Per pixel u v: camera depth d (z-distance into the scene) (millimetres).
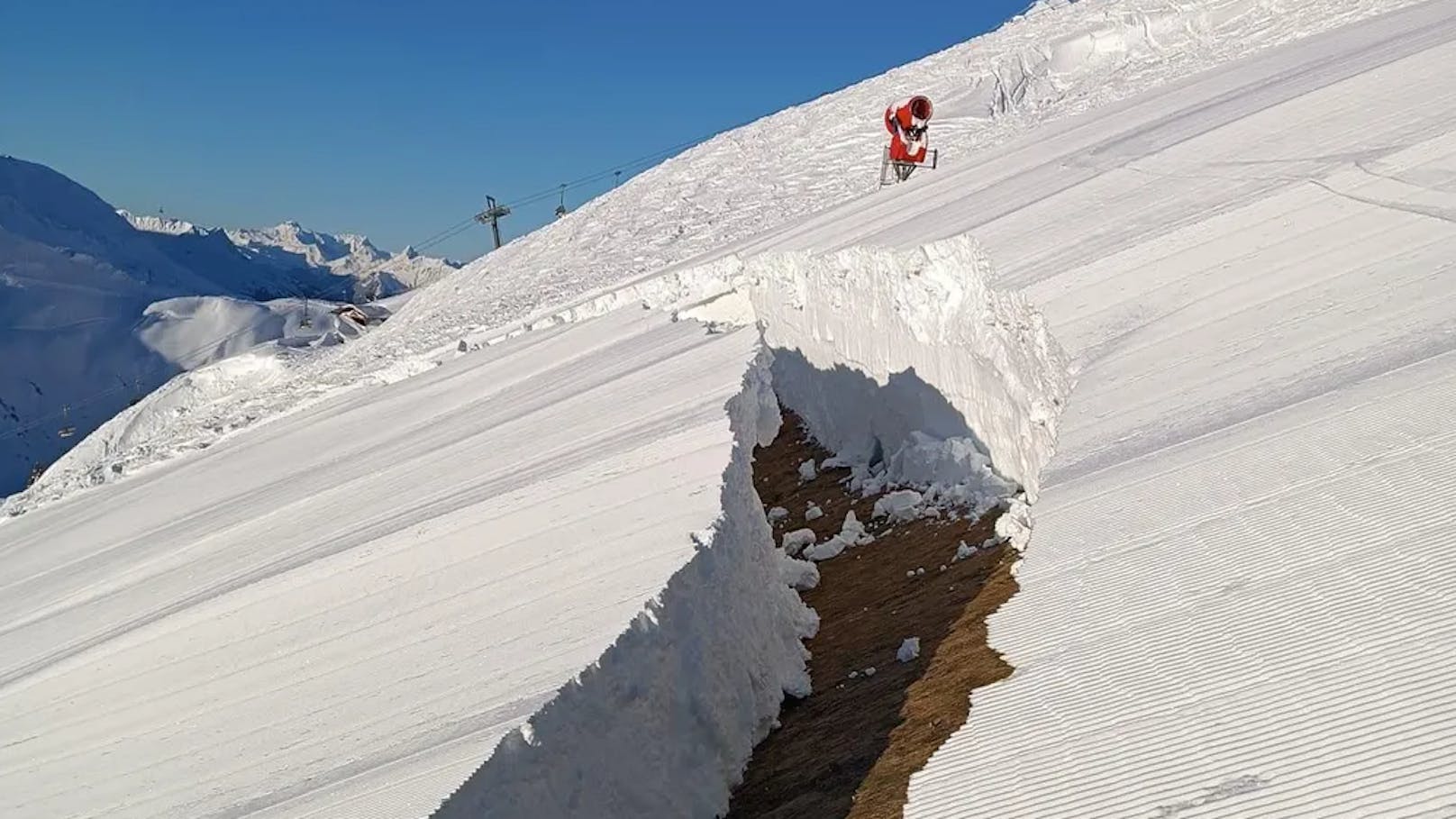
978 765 4820
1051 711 4953
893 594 9023
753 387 12992
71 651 11133
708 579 7512
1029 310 10469
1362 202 10219
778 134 40938
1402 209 9703
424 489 12977
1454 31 15812
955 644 6852
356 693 7293
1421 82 13508
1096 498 6805
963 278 11914
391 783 5457
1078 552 6293
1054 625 5727
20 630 13305
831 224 21547
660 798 6102
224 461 23172
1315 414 6602
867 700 6992
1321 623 4621
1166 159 14625
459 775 5227
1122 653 5137
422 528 10750
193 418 35688
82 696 9336
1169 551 5812
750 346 14695
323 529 12867
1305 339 7988
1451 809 3307
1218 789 3873
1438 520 4996
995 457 10820
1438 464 5453
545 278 34750
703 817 6285
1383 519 5191
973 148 28703
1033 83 33500
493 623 7645
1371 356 7219
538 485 10750
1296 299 8812
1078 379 9055
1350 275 8836
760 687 7566
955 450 11055
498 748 5363
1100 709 4766
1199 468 6574
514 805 5262
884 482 12492
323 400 28250
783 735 7258
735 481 9172
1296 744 3930
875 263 13602
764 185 35656
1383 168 10875
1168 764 4156
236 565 12578
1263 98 16047
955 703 5777
